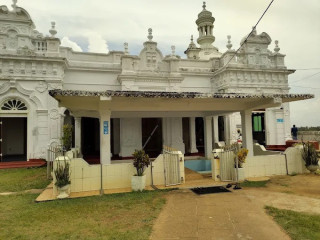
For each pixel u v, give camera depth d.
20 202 6.52
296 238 4.12
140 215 5.36
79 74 14.88
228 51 16.66
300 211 5.41
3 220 5.19
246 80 16.59
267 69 16.81
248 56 16.97
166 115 12.20
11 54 13.02
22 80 13.47
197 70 17.19
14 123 18.55
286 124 17.88
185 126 17.73
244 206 5.82
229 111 11.13
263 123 17.98
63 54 14.74
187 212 5.51
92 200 6.48
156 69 15.62
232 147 8.85
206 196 6.75
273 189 7.32
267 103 8.95
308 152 9.48
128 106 8.56
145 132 16.47
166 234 4.40
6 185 8.77
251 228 4.58
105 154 8.24
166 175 8.06
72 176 7.36
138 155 7.52
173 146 15.98
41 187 8.37
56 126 13.78
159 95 7.62
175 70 15.80
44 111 13.66
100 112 8.31
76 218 5.22
